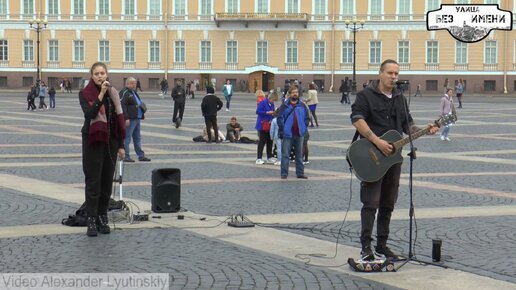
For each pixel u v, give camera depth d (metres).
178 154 22.61
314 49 78.06
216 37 78.94
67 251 9.62
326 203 13.70
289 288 8.07
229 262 9.13
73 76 79.81
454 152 23.50
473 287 8.14
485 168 19.36
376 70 77.12
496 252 9.80
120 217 11.55
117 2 79.31
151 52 79.50
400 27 76.69
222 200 13.98
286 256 9.48
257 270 8.77
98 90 10.65
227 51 79.06
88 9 79.62
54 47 79.81
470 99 65.56
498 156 22.38
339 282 8.32
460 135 29.83
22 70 79.88
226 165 19.81
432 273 8.71
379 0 76.88
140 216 11.65
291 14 77.19
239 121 37.41
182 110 34.03
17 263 9.00
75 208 12.80
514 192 15.12
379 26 76.94
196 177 17.30
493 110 48.00
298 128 17.11
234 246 10.01
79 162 19.84
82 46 79.88
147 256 9.39
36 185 15.52
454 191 15.21
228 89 47.19
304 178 17.22
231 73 79.06
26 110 45.91
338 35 77.62
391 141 8.78
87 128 10.51
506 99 65.69
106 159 10.70
